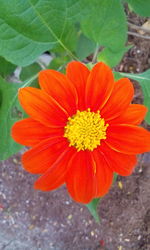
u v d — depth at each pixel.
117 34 0.16
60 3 0.15
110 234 0.30
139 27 0.26
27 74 0.21
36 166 0.13
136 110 0.13
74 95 0.13
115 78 0.17
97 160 0.14
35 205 0.30
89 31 0.16
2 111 0.18
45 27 0.15
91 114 0.13
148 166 0.29
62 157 0.13
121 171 0.13
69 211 0.30
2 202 0.30
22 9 0.15
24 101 0.12
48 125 0.13
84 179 0.13
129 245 0.30
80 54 0.20
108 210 0.30
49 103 0.13
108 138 0.14
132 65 0.28
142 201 0.29
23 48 0.16
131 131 0.13
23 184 0.30
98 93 0.13
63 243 0.30
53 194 0.30
